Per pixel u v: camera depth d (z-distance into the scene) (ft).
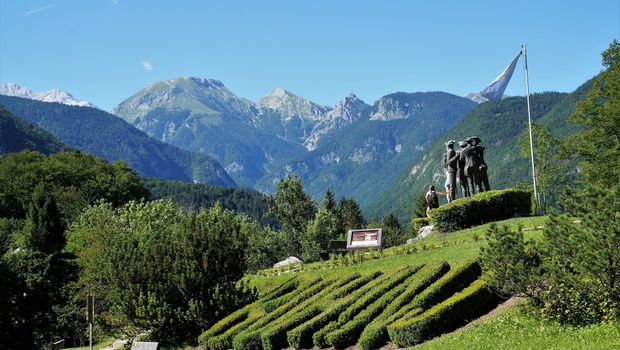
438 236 131.64
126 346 110.42
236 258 110.11
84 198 294.66
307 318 87.66
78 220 240.53
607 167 160.35
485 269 70.90
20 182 305.12
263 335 85.66
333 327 81.51
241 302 106.32
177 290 105.91
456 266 84.33
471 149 149.38
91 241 182.39
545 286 66.23
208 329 101.76
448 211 132.98
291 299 97.91
